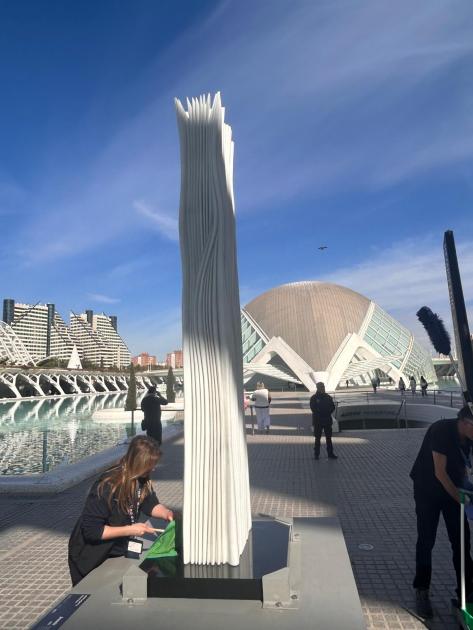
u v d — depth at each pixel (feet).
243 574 7.72
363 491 23.80
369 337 155.12
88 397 213.46
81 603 7.36
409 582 13.41
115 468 9.30
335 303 164.76
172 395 99.19
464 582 10.68
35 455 50.55
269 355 148.25
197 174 9.79
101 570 8.67
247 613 6.91
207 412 8.77
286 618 6.74
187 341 9.19
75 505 22.75
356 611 6.91
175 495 24.00
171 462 33.42
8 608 12.43
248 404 48.75
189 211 9.70
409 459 32.01
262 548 9.05
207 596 7.44
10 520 20.54
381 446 37.78
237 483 8.98
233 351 9.35
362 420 70.38
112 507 8.93
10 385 202.59
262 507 21.43
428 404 65.67
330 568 8.45
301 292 170.60
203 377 8.93
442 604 12.09
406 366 149.79
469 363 10.85
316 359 150.20
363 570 14.34
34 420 97.19
